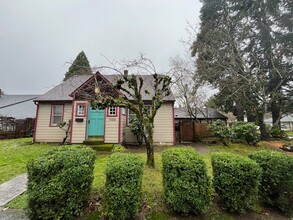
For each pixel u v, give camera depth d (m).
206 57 16.19
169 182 3.23
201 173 3.21
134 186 3.06
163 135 11.10
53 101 11.45
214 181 3.47
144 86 12.34
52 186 2.89
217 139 11.04
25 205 3.53
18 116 20.50
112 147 8.95
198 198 3.05
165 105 11.40
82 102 10.03
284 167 3.40
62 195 2.91
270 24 16.16
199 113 20.50
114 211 2.93
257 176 3.21
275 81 16.25
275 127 15.48
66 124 10.76
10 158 7.07
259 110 14.37
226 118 20.98
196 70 15.92
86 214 3.15
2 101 25.08
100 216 3.11
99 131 9.91
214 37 15.64
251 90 14.27
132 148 9.70
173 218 3.13
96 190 3.71
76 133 9.76
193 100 16.89
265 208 3.48
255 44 17.25
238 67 14.53
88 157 3.46
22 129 15.55
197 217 3.16
